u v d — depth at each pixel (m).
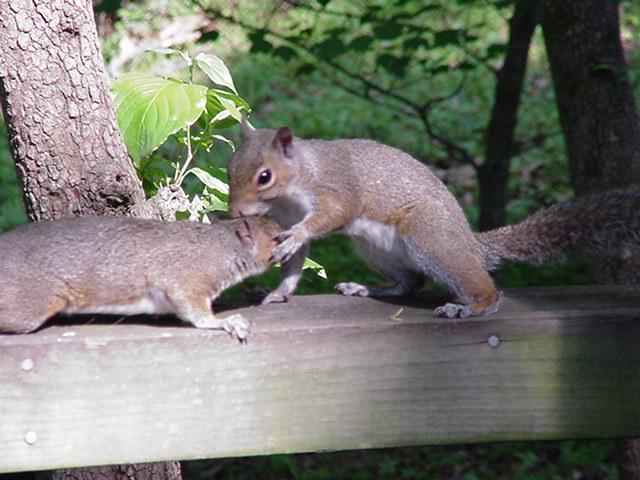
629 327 5.83
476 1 14.72
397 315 6.16
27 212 7.07
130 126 7.04
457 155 21.59
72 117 6.86
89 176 6.93
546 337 5.81
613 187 11.52
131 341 5.55
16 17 6.73
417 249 7.64
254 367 5.64
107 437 5.56
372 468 14.41
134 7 19.70
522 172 20.75
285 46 14.52
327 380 5.70
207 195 8.11
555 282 16.86
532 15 14.54
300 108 24.31
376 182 7.88
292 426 5.68
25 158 6.91
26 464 5.52
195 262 6.24
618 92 11.52
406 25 14.66
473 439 5.79
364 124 23.38
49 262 6.02
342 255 17.67
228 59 26.19
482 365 5.78
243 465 14.43
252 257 6.57
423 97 24.66
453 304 6.29
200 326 6.05
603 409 5.84
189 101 7.14
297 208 8.36
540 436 5.82
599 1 11.58
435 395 5.76
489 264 7.66
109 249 6.16
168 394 5.59
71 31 6.81
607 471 14.12
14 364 5.47
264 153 7.93
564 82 11.80
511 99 15.80
